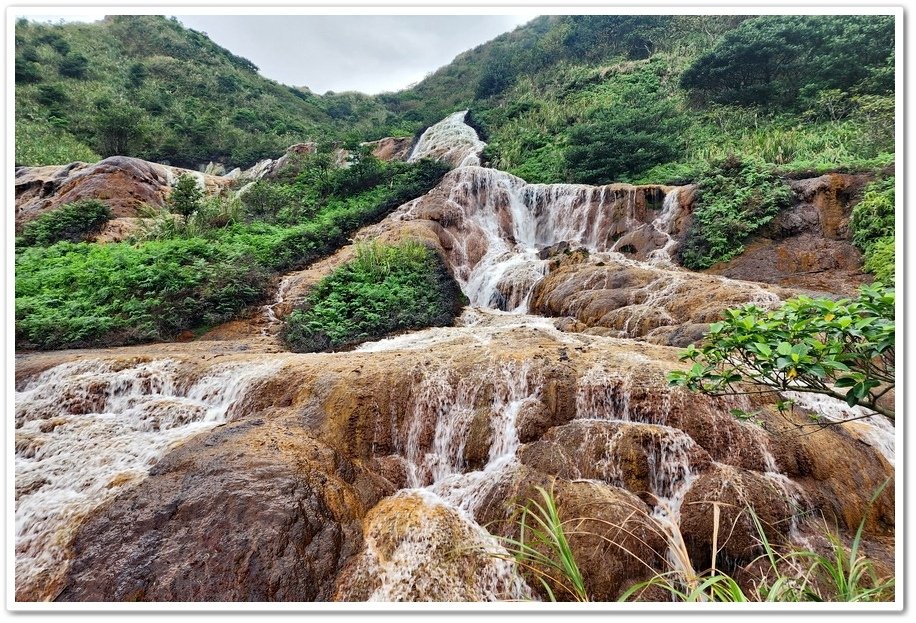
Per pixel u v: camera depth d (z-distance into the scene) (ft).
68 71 105.91
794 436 14.80
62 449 17.19
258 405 18.76
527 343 22.56
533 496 13.73
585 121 68.23
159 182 63.00
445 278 36.63
